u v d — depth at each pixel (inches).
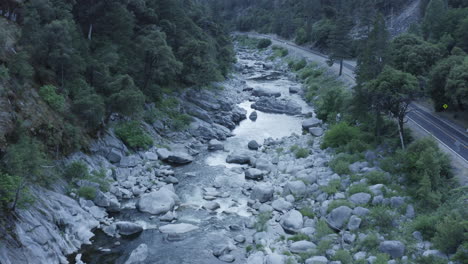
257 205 1770.4
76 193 1633.9
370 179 1787.6
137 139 2234.3
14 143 1456.7
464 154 1878.7
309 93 3796.8
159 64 2655.0
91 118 1956.2
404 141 2053.4
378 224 1483.8
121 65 2554.1
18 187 1195.9
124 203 1758.1
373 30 2790.4
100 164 1941.4
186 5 4424.2
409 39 3353.8
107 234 1485.0
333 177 1926.7
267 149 2503.7
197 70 3193.9
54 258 1242.6
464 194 1507.1
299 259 1349.7
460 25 3400.6
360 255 1330.0
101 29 2699.3
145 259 1346.0
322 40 5708.7
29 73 1695.4
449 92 2364.7
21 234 1188.5
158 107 2733.8
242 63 5728.3
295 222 1582.2
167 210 1697.8
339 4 6776.6
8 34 1820.9
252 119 3174.2
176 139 2566.4
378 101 2014.0
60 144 1732.3
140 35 2908.5
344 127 2287.2
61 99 1828.2
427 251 1274.6
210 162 2300.7
